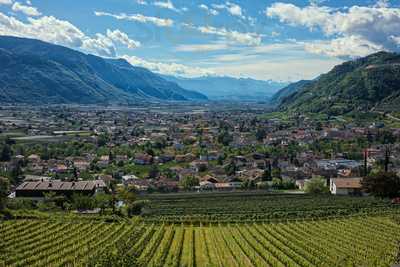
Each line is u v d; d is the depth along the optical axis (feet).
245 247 371.35
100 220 482.69
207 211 554.46
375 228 441.68
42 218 485.97
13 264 317.42
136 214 540.93
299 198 645.10
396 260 331.77
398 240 390.63
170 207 579.89
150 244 374.22
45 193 618.03
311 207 567.59
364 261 327.67
